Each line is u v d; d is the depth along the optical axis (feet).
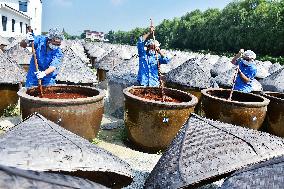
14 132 10.55
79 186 6.40
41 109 14.11
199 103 23.72
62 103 14.16
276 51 135.13
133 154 17.07
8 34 103.91
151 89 19.92
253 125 17.93
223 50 168.35
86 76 23.95
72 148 9.64
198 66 24.47
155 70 23.94
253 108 17.48
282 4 144.15
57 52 18.81
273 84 29.37
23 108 14.64
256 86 26.68
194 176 9.55
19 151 9.08
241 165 9.71
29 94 16.26
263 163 8.63
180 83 23.66
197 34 198.49
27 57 34.50
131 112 17.08
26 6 130.82
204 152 10.35
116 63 41.98
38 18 143.54
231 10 177.47
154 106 16.07
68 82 23.09
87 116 15.02
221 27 171.22
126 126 17.88
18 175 5.67
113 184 10.42
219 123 12.20
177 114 16.30
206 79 23.79
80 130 15.03
